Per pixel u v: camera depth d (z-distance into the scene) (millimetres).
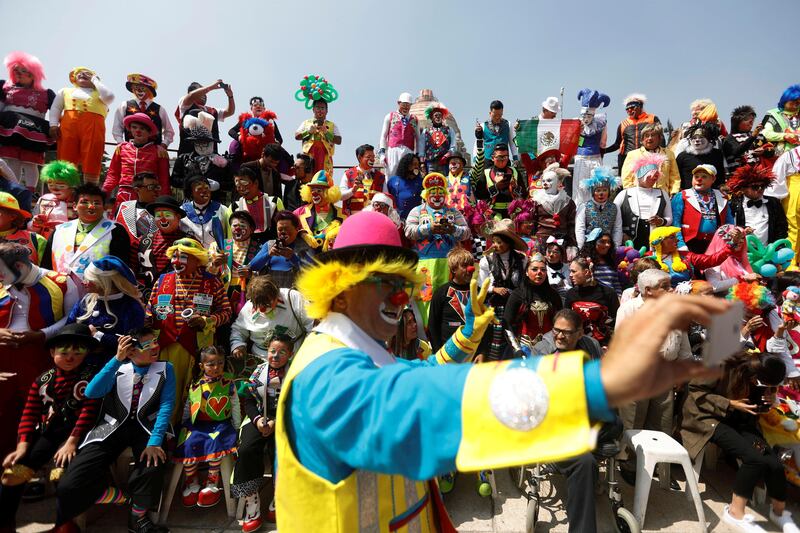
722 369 633
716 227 5605
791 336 4309
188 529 3318
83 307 3594
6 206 4008
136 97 6348
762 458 3344
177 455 3422
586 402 676
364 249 1248
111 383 3250
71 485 2979
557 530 3340
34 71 5953
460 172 6633
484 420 734
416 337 3855
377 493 1158
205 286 3996
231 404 3602
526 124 7320
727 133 7004
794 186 5953
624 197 5898
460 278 4199
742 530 3340
